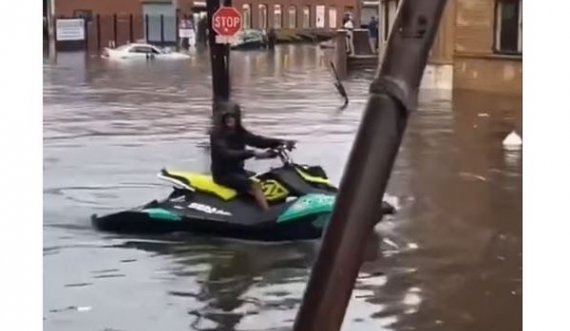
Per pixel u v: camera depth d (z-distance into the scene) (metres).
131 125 20.12
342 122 20.66
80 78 35.78
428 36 1.99
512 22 27.28
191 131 19.05
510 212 10.86
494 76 27.75
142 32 69.88
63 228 10.08
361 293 7.68
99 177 13.41
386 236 9.67
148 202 11.28
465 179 13.07
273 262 8.78
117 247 9.33
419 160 14.77
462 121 20.28
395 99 1.97
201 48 67.75
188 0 71.75
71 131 18.88
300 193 9.95
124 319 7.07
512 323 6.93
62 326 6.89
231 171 10.01
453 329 6.83
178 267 8.62
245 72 39.88
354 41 40.72
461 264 8.60
